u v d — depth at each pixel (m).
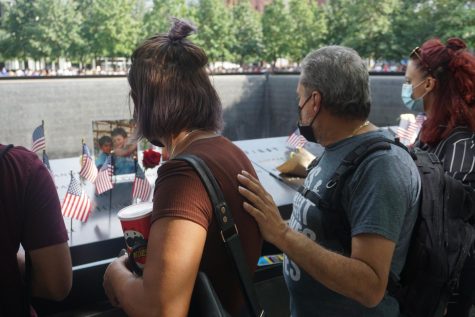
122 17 29.66
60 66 32.75
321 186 1.57
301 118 1.62
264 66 36.22
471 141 2.04
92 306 2.17
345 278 1.33
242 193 1.22
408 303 1.57
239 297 1.26
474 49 18.66
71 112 8.86
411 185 1.45
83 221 2.41
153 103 1.23
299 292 1.70
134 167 3.14
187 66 1.25
